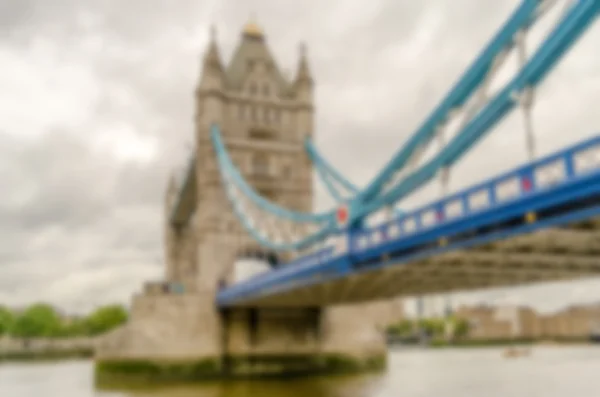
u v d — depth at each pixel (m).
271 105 64.62
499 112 18.12
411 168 23.06
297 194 62.66
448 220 20.27
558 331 167.25
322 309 56.41
